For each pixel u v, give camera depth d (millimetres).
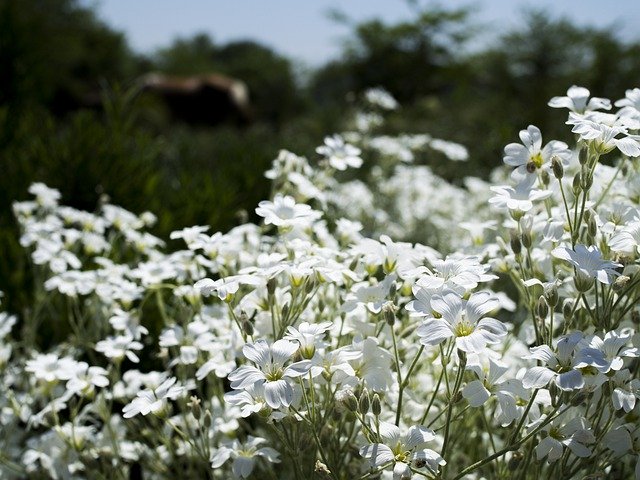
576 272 306
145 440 406
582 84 2621
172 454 374
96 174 635
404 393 342
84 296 490
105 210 479
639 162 362
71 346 423
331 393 315
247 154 847
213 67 6285
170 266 389
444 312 293
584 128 317
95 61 3773
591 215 321
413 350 361
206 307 387
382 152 773
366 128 813
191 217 592
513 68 3051
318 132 1572
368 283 359
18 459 417
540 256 347
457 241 681
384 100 831
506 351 381
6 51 1069
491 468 352
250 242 403
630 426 318
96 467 360
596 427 313
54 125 787
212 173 806
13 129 805
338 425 324
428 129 1545
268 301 339
